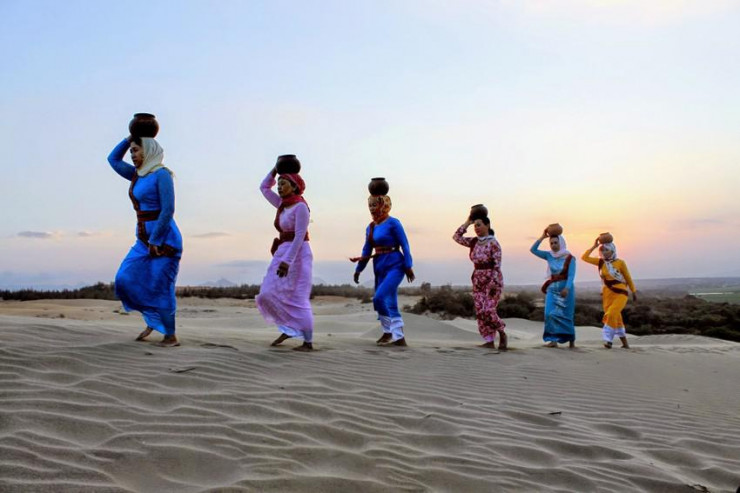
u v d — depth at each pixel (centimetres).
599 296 3459
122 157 709
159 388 496
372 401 559
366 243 1014
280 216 794
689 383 924
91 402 439
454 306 2334
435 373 754
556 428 570
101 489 320
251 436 420
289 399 515
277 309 785
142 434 396
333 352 802
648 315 2417
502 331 1073
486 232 1099
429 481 399
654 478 461
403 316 1747
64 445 364
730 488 472
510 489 408
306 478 368
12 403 414
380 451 437
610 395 763
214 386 527
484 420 555
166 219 673
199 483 347
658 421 652
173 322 692
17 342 592
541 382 792
